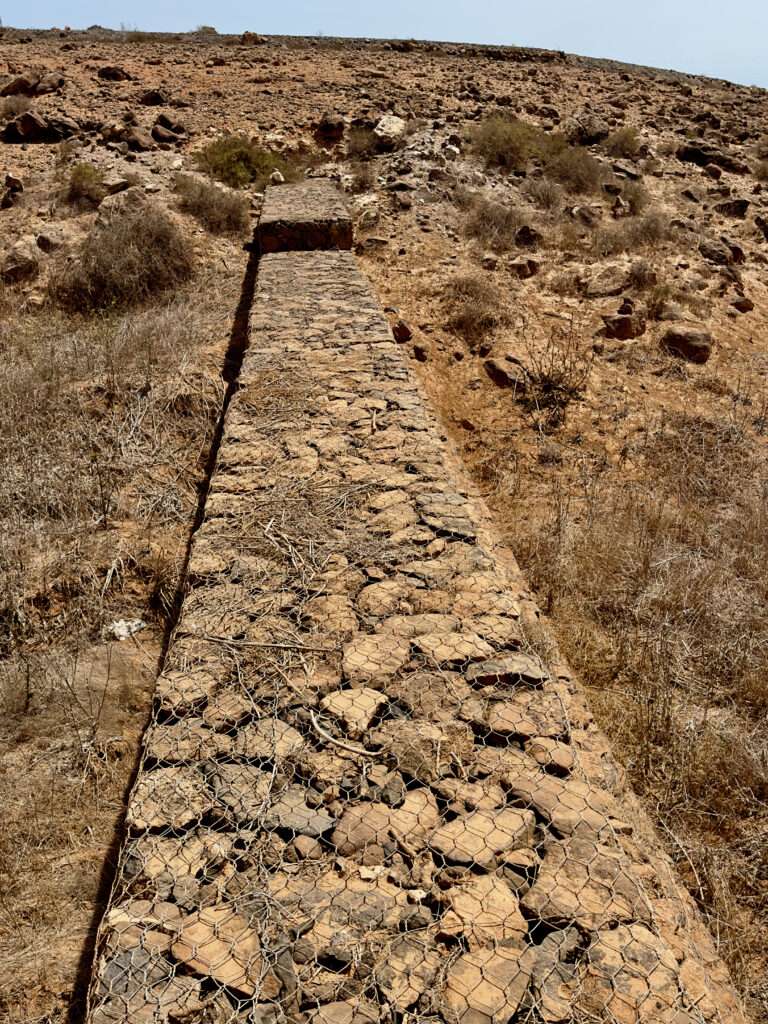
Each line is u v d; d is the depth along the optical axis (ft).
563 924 7.07
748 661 14.01
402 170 40.24
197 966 6.64
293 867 7.57
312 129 48.03
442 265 31.32
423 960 6.73
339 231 30.35
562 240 34.42
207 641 10.46
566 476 21.06
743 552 17.37
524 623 13.84
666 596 15.74
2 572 14.88
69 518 16.71
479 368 25.53
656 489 20.51
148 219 31.14
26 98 48.73
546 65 73.67
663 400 24.54
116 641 14.15
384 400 17.57
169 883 7.38
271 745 8.91
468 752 8.92
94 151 41.45
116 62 59.36
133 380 21.44
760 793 11.72
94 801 10.80
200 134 45.98
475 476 21.07
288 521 13.12
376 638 10.57
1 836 10.20
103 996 6.44
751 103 66.69
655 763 12.25
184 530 16.94
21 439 19.02
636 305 28.43
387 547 12.50
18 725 11.99
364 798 8.32
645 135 52.19
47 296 29.60
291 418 16.76
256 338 21.07
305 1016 6.29
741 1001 8.91
